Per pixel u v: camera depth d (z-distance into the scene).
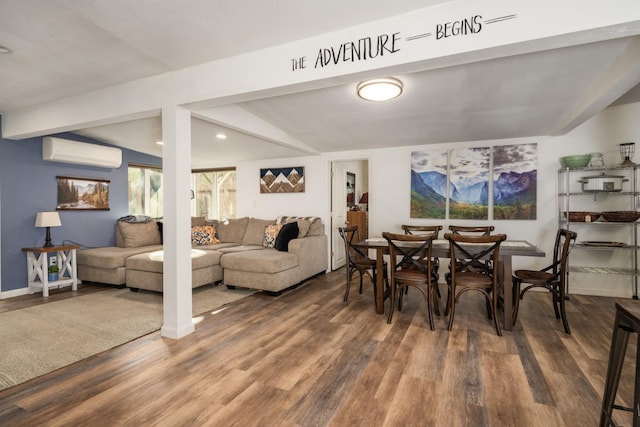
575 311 3.40
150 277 4.16
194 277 4.16
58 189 4.52
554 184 4.14
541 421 1.69
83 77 2.81
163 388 2.01
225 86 2.45
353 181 7.60
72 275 4.41
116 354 2.47
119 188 5.31
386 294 3.73
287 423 1.69
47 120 3.48
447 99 3.07
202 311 3.46
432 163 4.71
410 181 4.84
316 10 1.82
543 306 3.57
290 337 2.78
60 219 4.54
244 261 4.16
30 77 2.81
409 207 4.86
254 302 3.78
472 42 1.72
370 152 5.09
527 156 4.25
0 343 2.68
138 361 2.36
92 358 2.41
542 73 2.51
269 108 3.44
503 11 1.67
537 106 3.20
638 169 3.81
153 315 3.36
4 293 4.00
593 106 2.79
